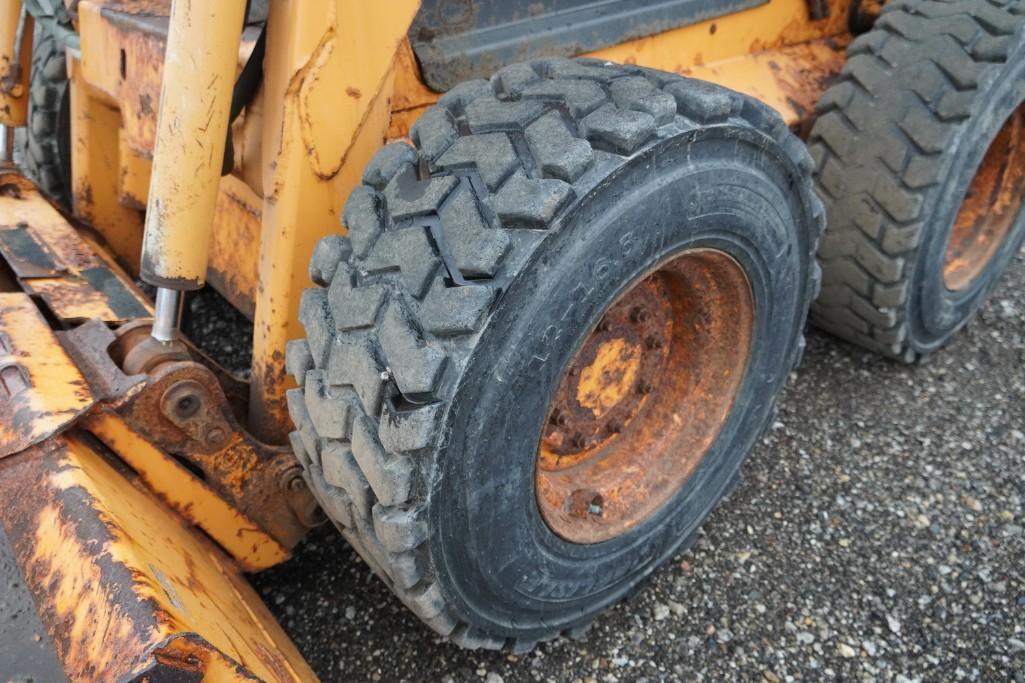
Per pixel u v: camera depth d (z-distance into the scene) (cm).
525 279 122
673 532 188
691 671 183
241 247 210
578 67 144
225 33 125
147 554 118
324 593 193
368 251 132
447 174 130
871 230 229
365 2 135
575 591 168
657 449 185
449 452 124
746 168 152
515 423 132
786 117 242
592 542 167
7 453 126
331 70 136
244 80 143
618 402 179
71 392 135
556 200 120
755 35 245
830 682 183
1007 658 189
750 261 163
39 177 274
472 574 142
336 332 133
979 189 276
